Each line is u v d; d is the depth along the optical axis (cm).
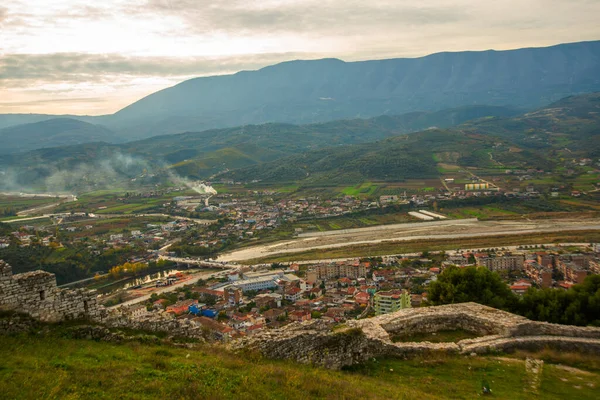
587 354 3250
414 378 2791
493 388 2644
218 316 10394
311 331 3033
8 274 2728
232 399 2086
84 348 2623
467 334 3647
